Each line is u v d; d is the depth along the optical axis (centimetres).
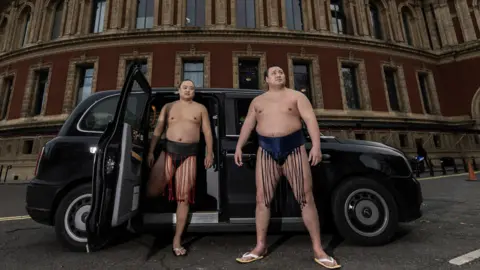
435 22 2075
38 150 1438
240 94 303
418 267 203
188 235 306
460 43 1961
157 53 1559
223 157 269
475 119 1792
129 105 290
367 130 1541
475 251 235
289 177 212
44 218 252
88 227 186
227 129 281
